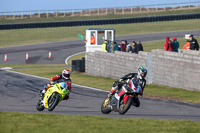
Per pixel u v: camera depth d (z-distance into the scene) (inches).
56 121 1206.9
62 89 1483.8
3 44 7421.3
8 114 1408.7
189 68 2586.1
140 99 2162.9
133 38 7810.0
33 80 3312.0
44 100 1523.1
